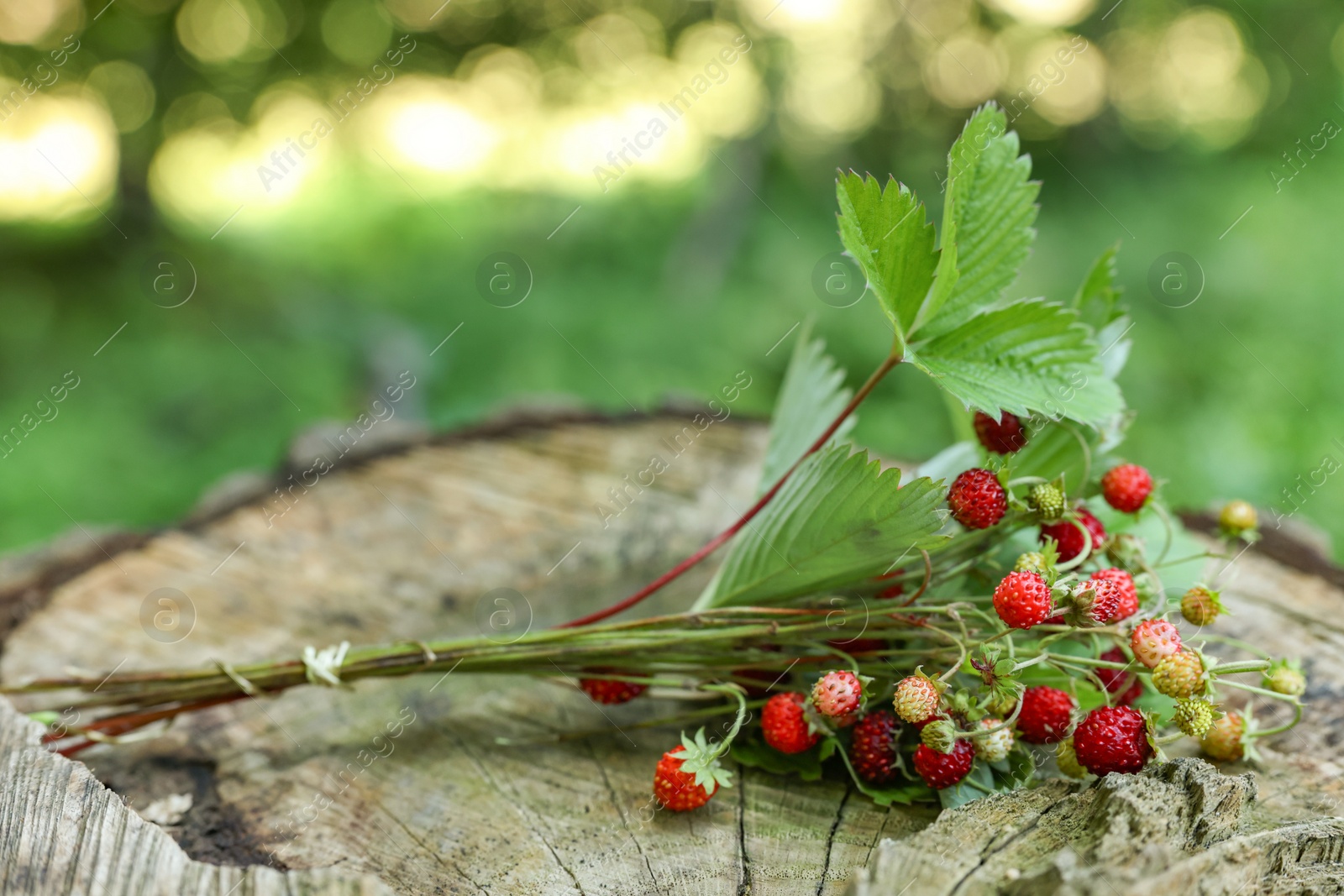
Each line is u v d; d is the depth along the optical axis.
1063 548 0.43
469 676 0.48
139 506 0.96
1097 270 0.45
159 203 1.49
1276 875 0.39
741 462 0.58
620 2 1.61
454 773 0.44
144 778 0.45
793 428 0.48
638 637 0.44
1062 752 0.42
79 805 0.41
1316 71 1.27
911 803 0.43
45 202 1.42
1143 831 0.38
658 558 0.53
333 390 1.17
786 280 1.29
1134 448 0.88
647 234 1.44
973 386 0.42
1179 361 0.96
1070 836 0.39
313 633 0.50
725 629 0.44
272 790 0.44
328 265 1.42
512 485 0.57
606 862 0.42
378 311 1.34
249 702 0.47
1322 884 0.39
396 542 0.54
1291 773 0.44
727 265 1.37
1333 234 1.05
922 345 0.43
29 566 0.52
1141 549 0.43
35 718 0.46
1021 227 0.42
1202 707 0.40
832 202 1.43
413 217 1.52
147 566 0.53
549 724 0.46
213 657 0.49
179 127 1.55
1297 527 0.53
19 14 1.39
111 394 1.12
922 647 0.44
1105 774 0.41
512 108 1.68
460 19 1.70
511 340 1.23
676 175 1.52
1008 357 0.42
